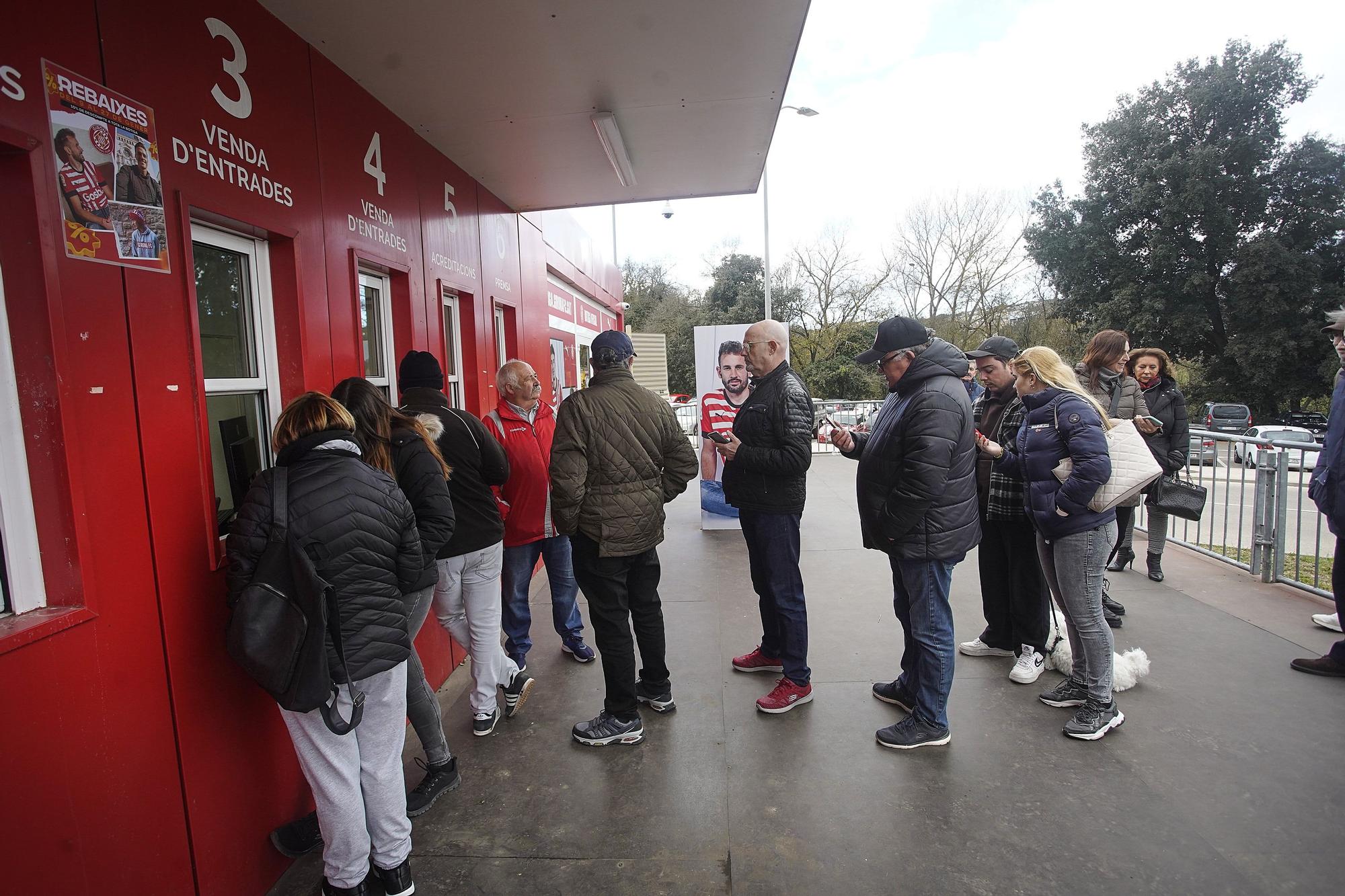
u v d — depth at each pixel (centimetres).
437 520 242
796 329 3278
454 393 461
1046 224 2858
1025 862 222
